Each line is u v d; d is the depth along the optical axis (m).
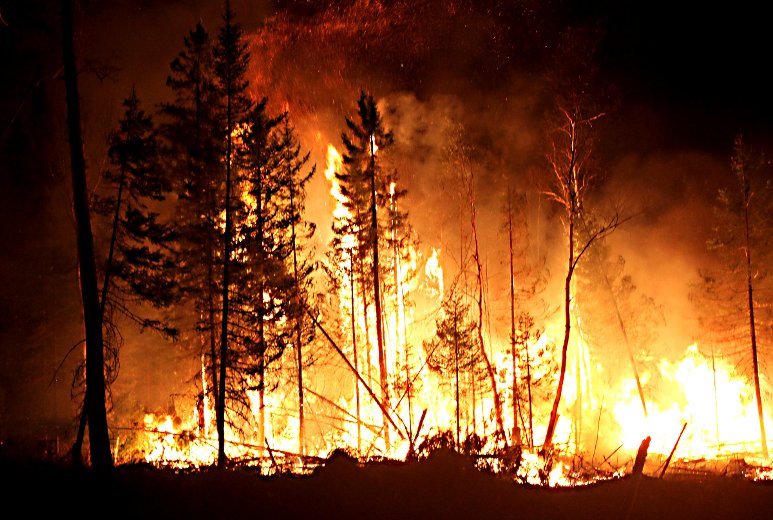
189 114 24.83
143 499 14.12
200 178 24.58
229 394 24.81
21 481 15.62
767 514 13.74
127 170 21.64
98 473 15.77
